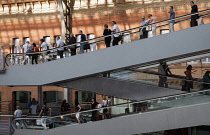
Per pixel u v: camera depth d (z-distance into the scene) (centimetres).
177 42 2633
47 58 3117
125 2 4309
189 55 3278
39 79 2984
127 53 2748
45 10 4691
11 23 4866
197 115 2575
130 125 2742
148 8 4212
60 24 4656
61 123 2984
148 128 2691
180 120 2612
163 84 2977
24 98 4909
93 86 3102
